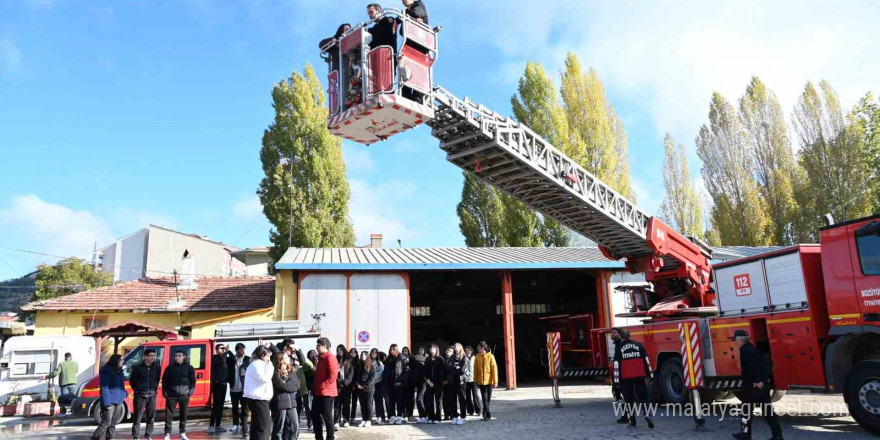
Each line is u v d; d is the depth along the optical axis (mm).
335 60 9734
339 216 33719
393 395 12109
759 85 42125
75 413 13727
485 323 27797
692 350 10523
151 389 10227
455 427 11180
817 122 37719
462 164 11727
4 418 16062
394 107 8852
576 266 20797
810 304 9070
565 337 20297
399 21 9297
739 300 10625
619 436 9297
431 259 21281
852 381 8320
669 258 14078
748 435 8328
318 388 9211
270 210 32938
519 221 36562
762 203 40312
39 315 20500
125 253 48906
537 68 37312
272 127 34281
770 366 9180
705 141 42562
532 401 15719
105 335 16859
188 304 21016
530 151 11336
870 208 35250
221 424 13008
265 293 22516
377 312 19438
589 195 12414
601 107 38531
